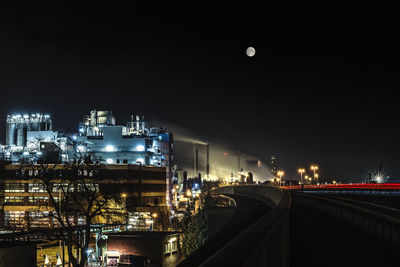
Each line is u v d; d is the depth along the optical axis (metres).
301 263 11.62
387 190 52.09
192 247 42.97
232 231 18.05
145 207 81.31
